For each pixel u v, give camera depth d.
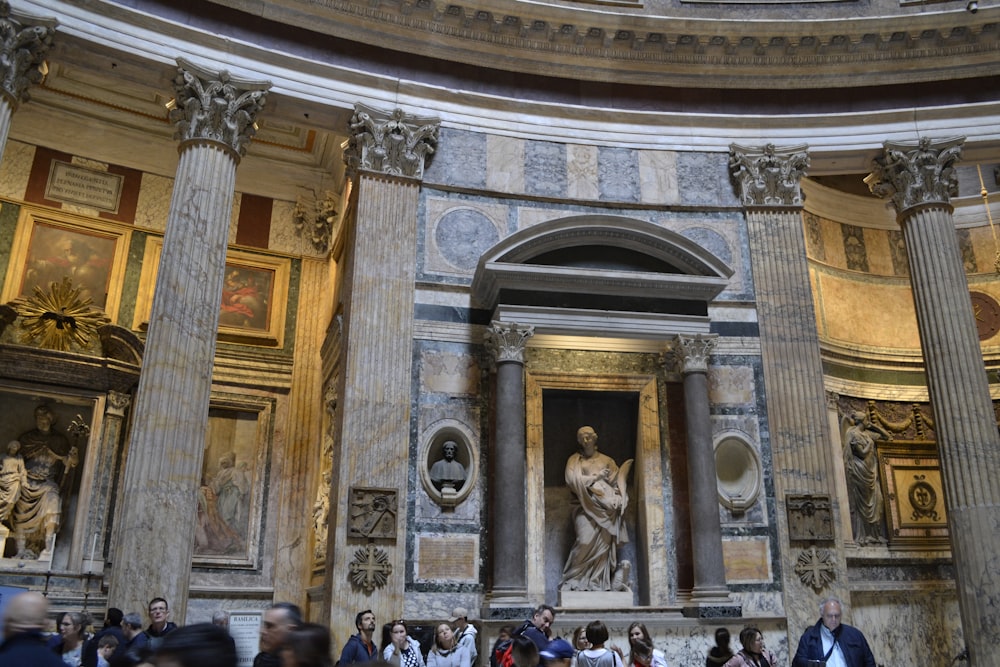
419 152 13.20
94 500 13.80
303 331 16.11
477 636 11.21
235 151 12.08
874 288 17.78
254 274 16.20
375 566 11.09
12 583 12.88
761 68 14.62
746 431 12.98
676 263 12.88
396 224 12.72
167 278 11.05
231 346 15.59
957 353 12.88
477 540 11.81
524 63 14.25
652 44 14.33
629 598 11.99
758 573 12.32
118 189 15.62
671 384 13.23
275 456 15.30
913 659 15.08
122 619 8.59
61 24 11.39
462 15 13.62
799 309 13.52
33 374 13.83
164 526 10.16
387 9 13.40
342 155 14.73
